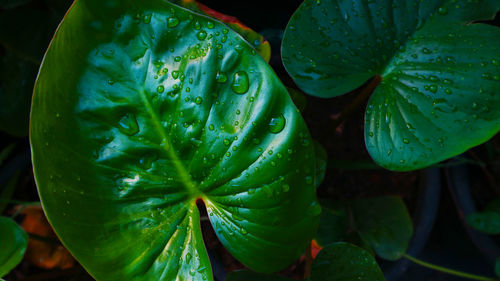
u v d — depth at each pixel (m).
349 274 0.52
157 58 0.46
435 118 0.50
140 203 0.48
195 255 0.49
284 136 0.47
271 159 0.47
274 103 0.46
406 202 0.70
